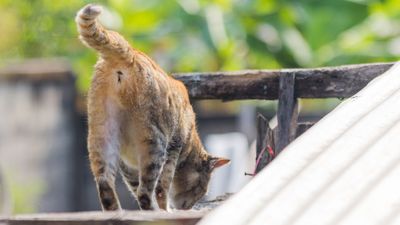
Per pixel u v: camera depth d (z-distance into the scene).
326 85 12.95
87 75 26.67
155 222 8.71
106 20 26.67
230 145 26.66
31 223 9.16
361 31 26.77
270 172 8.75
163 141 12.27
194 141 14.09
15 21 27.39
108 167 11.96
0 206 19.44
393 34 26.44
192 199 14.45
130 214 8.95
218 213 8.30
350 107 9.77
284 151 9.09
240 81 13.55
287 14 27.06
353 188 8.38
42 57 29.00
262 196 8.42
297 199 8.33
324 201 8.27
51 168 26.92
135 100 11.98
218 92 13.67
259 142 13.80
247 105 26.41
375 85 10.25
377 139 9.05
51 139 27.00
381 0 26.75
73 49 28.30
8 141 27.00
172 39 27.11
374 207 8.11
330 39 26.80
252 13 27.05
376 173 8.55
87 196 27.09
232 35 26.89
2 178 19.72
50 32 28.27
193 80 13.75
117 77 11.88
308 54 26.77
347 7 26.75
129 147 12.22
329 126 9.40
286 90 13.14
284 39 26.80
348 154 8.87
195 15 27.02
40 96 27.11
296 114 13.16
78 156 27.05
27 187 24.33
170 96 12.53
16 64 27.58
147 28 26.97
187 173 14.22
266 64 27.31
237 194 8.56
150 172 12.11
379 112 9.52
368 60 26.11
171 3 27.00
